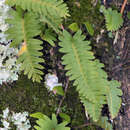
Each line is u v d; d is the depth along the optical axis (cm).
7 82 45
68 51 42
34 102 46
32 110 46
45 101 46
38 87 46
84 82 42
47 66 46
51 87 46
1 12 43
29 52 41
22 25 42
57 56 46
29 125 46
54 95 46
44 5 41
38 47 41
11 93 45
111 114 46
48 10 41
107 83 45
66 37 43
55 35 44
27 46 41
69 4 46
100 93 42
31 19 41
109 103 46
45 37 43
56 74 46
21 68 42
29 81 45
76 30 45
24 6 41
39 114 45
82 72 42
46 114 46
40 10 41
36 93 46
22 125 46
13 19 41
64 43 43
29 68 42
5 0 43
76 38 43
